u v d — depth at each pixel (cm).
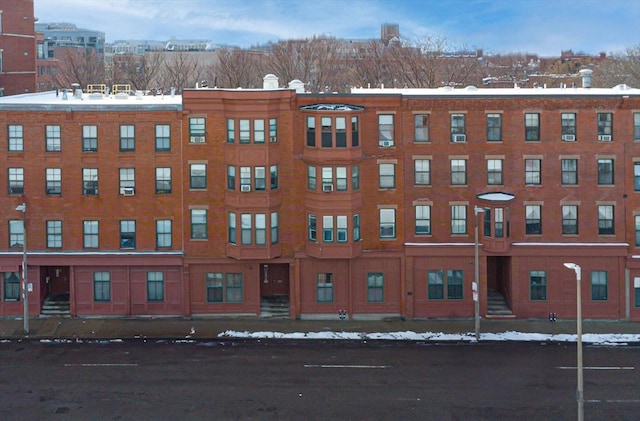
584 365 3806
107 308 4653
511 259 4625
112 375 3659
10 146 4556
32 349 4062
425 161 4612
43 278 4716
